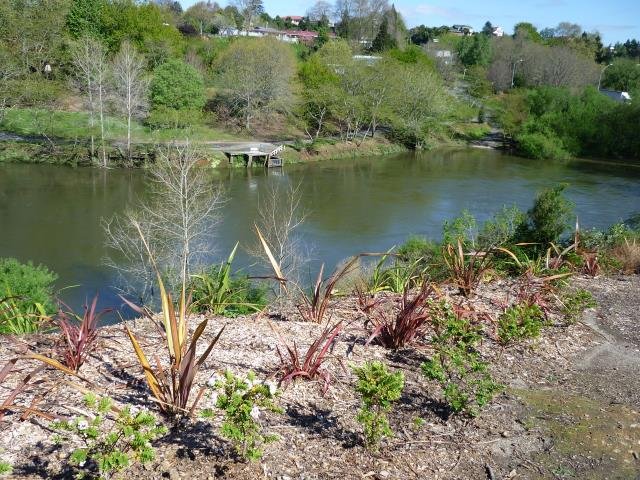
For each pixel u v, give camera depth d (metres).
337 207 26.12
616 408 4.17
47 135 34.56
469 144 49.88
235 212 23.84
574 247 8.89
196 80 38.59
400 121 45.91
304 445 3.31
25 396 3.53
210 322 5.35
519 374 4.69
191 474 2.94
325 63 48.59
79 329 4.43
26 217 21.86
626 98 59.81
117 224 21.23
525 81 72.62
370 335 5.09
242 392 3.14
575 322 6.05
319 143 40.81
